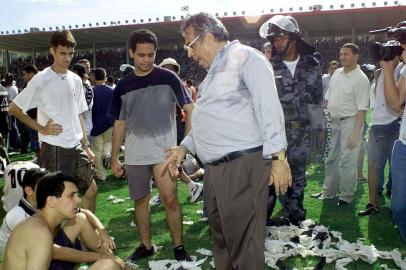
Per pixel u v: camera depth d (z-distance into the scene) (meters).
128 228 5.58
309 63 4.87
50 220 3.11
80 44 34.09
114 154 4.61
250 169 3.14
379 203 6.17
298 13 24.59
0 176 8.55
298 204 5.10
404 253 4.46
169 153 3.78
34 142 8.45
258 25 27.16
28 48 35.31
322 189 7.05
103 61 35.41
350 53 5.70
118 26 27.61
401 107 4.16
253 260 3.20
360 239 4.81
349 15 24.83
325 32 30.28
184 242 5.01
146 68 4.27
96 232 3.95
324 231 4.87
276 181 2.95
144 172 4.42
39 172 3.64
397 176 3.88
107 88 8.02
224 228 3.30
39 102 4.49
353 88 5.75
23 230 2.95
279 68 4.86
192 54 3.24
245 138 3.12
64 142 4.55
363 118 5.79
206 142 3.21
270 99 2.97
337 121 6.20
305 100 4.86
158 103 4.30
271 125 2.95
